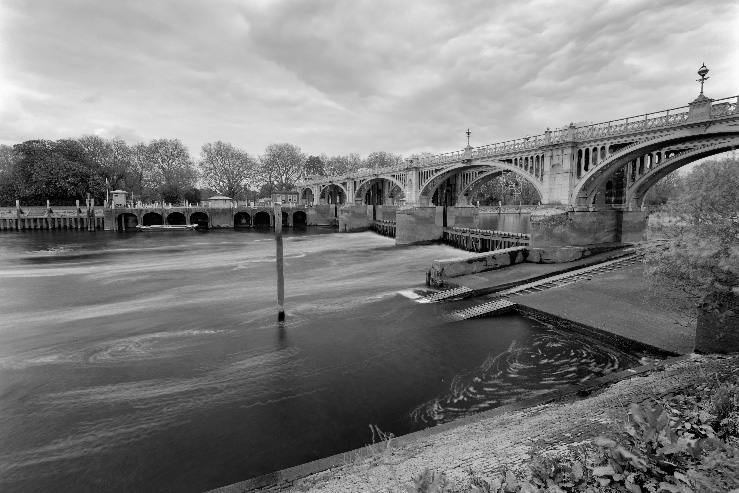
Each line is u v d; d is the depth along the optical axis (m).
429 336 24.55
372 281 39.06
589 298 28.19
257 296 33.69
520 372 19.80
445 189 73.00
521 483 6.36
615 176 43.88
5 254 57.75
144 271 44.84
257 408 16.70
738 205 14.53
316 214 121.38
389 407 16.77
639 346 20.91
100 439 14.74
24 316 28.41
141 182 123.88
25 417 16.11
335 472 10.62
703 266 15.14
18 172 104.56
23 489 12.42
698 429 7.67
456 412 16.34
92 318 27.89
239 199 142.00
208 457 13.73
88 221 98.00
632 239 42.38
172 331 25.33
